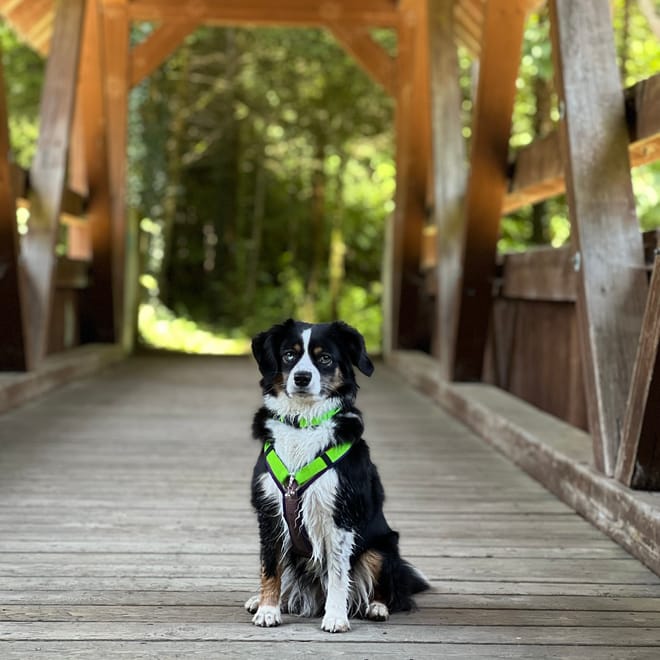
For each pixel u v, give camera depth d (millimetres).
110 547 3877
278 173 21141
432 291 10266
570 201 4621
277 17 10805
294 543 3016
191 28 10836
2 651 2785
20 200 7320
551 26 4844
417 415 7641
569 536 4184
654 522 3670
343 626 2977
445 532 4227
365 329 19875
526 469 5496
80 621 3047
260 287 21203
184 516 4391
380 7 10766
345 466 2934
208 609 3180
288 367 2973
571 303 6078
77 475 5219
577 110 4633
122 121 10727
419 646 2877
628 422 4117
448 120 7934
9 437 6273
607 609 3250
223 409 7770
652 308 3883
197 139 19859
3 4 8930
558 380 6363
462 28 9430
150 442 6250
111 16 10562
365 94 18328
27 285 7660
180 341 15633
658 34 7121
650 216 10969
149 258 16656
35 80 15539
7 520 4270
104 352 10367
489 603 3299
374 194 21438
